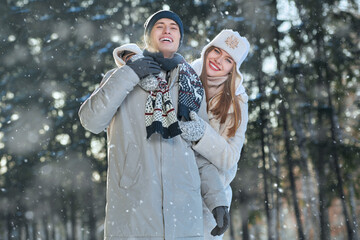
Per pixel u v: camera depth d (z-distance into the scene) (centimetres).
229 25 1662
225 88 384
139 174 313
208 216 345
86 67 1733
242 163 1695
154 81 320
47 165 1752
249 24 1705
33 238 1830
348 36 1834
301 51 1842
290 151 1780
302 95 1823
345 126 1895
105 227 317
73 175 1756
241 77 389
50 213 1820
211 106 379
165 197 311
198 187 325
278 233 1773
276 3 1797
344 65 1828
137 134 320
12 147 1770
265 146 1781
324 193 1736
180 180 318
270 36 1769
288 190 1839
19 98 1781
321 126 1791
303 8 1845
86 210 1786
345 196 1784
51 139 1769
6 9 1830
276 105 1781
